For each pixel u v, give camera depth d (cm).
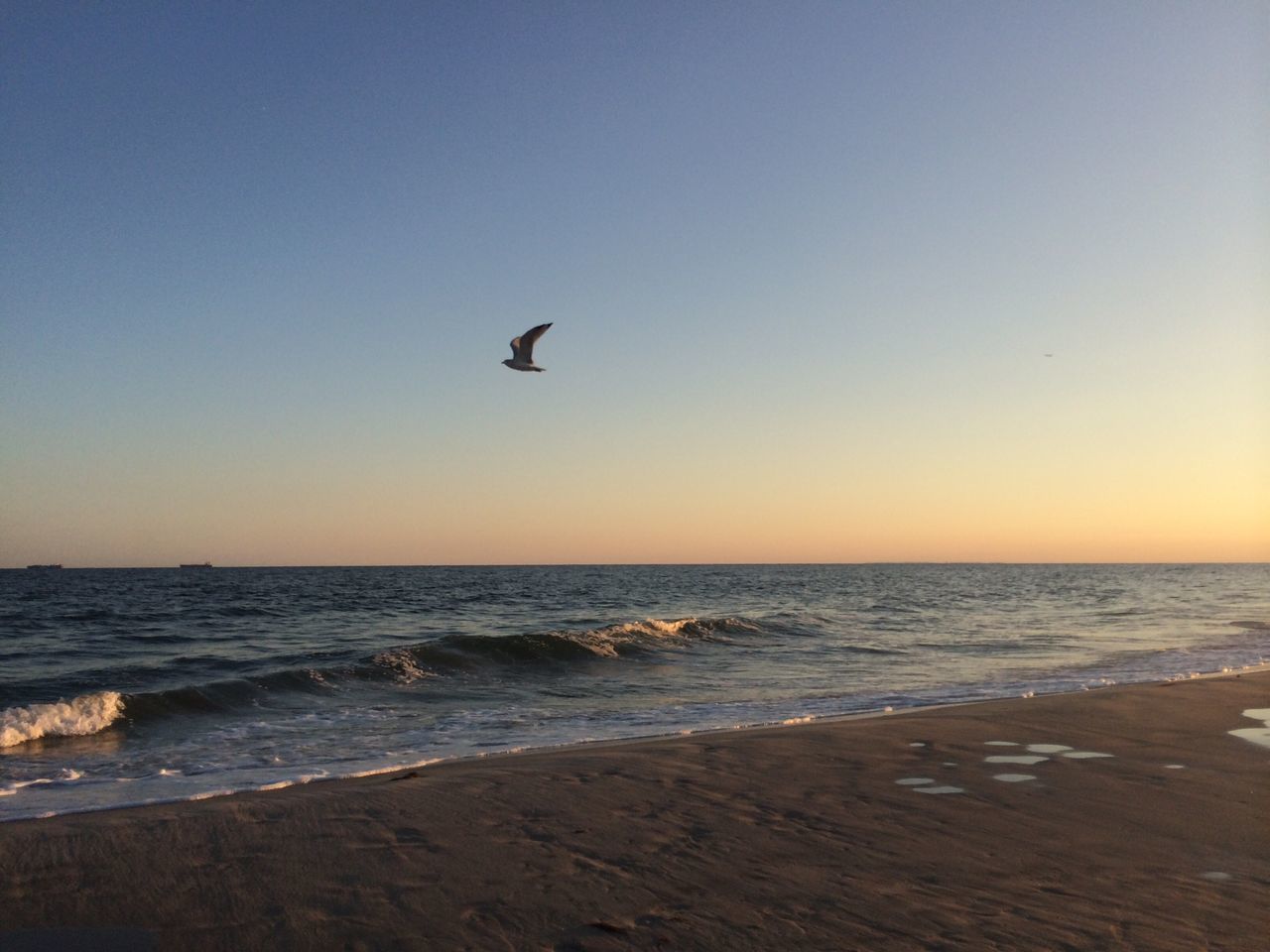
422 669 1712
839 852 596
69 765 955
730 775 811
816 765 856
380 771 877
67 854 586
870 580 9369
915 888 531
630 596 5353
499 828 645
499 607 4119
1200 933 465
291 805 705
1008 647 2345
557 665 1877
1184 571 16312
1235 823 670
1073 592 6012
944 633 2756
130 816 679
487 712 1319
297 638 2481
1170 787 775
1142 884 540
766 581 8938
